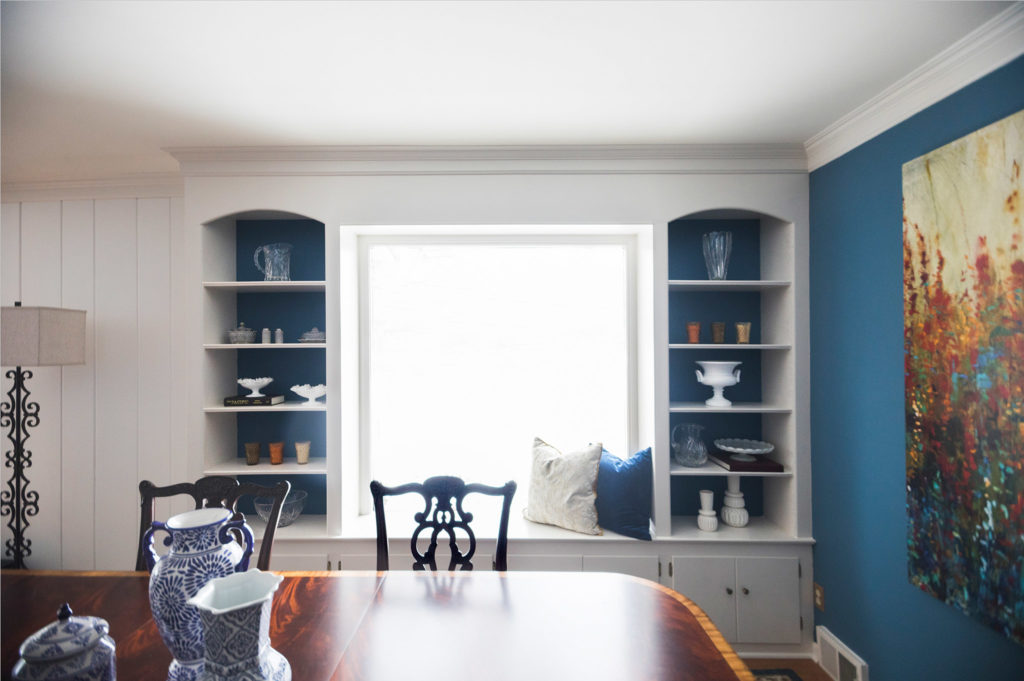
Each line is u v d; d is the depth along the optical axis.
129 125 2.28
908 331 1.89
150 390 2.97
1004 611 1.52
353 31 1.60
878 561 2.09
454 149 2.55
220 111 2.15
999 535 1.54
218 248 2.78
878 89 1.98
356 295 3.02
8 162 2.71
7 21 1.52
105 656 0.90
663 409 2.62
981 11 1.50
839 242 2.34
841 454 2.33
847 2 1.47
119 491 2.98
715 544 2.56
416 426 3.09
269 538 1.79
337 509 2.63
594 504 2.65
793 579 2.55
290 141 2.47
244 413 2.99
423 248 3.08
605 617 1.37
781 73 1.87
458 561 1.82
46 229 3.00
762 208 2.59
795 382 2.58
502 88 1.98
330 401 2.63
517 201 2.63
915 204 1.85
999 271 1.53
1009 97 1.54
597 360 3.09
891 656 2.01
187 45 1.67
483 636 1.27
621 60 1.78
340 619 1.35
